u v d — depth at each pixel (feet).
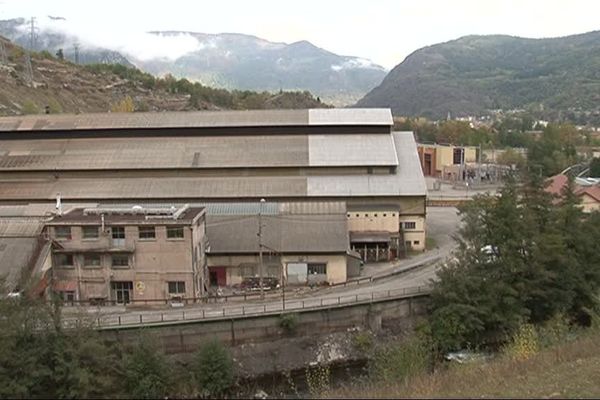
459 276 174.70
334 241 207.31
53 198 242.17
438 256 233.96
